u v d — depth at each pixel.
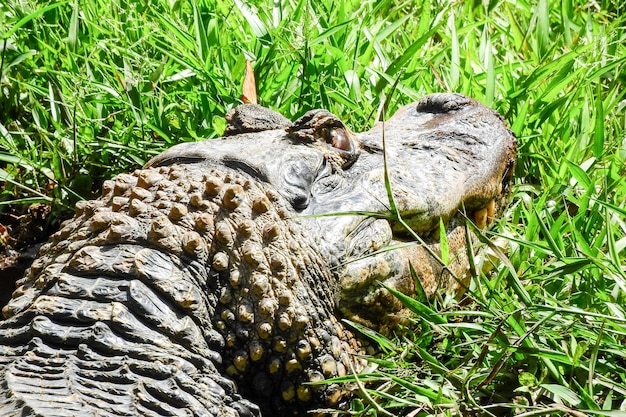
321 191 3.57
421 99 4.43
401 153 3.94
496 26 6.39
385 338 3.43
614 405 3.36
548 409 3.08
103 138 4.89
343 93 5.26
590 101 5.35
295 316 3.22
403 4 6.34
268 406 3.30
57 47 5.70
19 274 4.67
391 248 3.43
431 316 3.43
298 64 5.34
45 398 2.81
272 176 3.44
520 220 4.69
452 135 4.14
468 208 4.02
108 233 3.24
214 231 3.25
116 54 5.62
